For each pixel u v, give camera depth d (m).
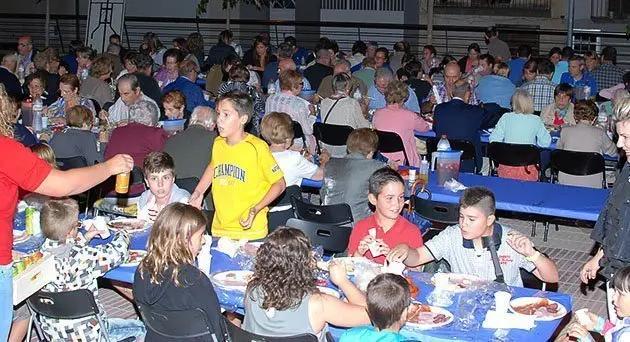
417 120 7.45
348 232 4.62
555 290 5.91
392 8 17.78
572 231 7.44
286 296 3.23
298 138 7.55
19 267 3.44
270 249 3.25
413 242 4.30
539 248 6.96
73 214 3.92
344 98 7.79
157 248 3.38
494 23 16.92
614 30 16.00
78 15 15.55
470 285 3.89
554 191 5.82
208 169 5.04
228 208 4.83
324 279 3.98
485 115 7.70
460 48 17.14
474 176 6.23
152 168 4.91
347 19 18.11
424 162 6.15
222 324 3.42
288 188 5.49
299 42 18.30
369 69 10.39
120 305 5.61
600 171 6.95
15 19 17.30
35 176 3.08
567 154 6.98
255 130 8.12
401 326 3.17
